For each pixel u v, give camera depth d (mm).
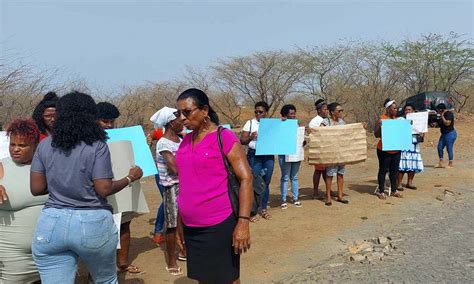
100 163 3385
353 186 10859
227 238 3533
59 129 3359
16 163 3803
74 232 3281
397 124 9094
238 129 23641
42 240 3311
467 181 11125
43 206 3799
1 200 3604
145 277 5398
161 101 22375
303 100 28047
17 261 3826
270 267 5781
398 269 5539
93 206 3404
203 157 3482
